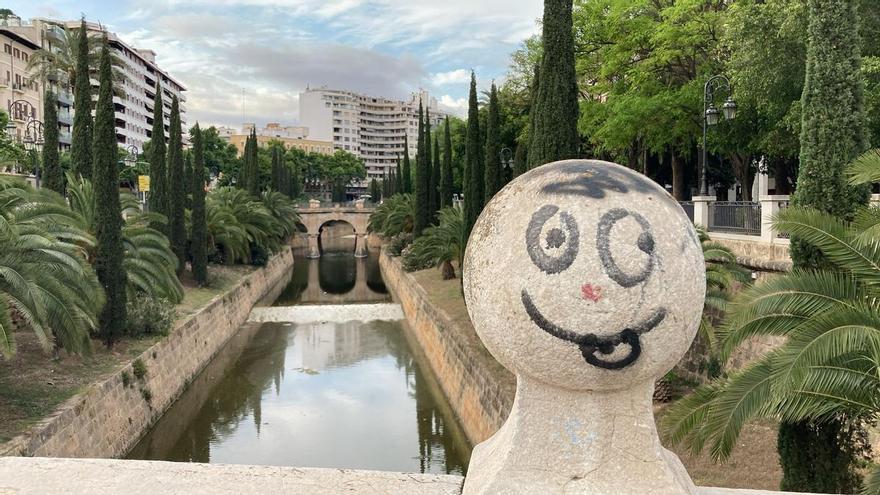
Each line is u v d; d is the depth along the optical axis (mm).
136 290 19234
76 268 12344
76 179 18375
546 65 13156
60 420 11391
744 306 6395
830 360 5648
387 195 79688
